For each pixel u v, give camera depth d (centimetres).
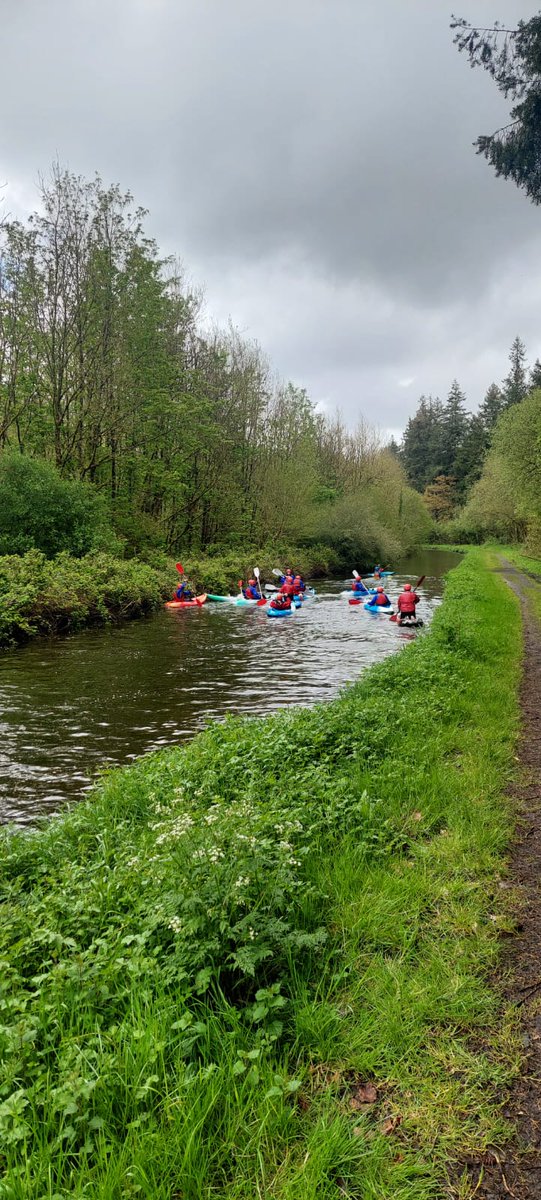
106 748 863
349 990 318
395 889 402
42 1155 217
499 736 721
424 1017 299
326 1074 269
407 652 1257
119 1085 246
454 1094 257
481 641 1330
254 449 4006
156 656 1512
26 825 630
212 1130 238
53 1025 282
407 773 594
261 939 322
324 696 1136
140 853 455
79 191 2691
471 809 525
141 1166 217
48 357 2719
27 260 2572
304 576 3897
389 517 5675
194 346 3719
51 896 395
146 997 284
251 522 4047
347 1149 231
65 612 1873
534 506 3619
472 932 361
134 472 3172
